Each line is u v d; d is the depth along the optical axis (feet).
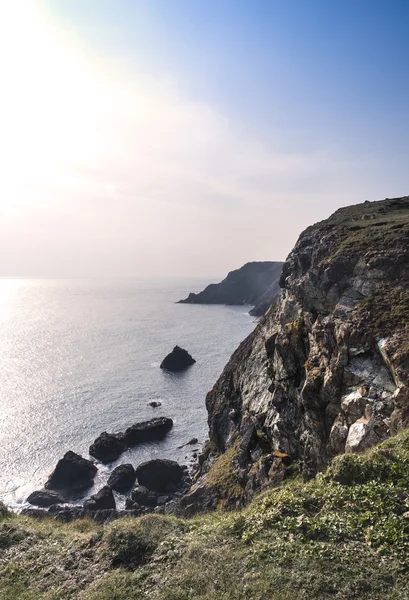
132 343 406.82
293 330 87.61
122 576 32.81
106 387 256.32
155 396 242.99
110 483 149.28
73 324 552.00
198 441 185.78
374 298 74.33
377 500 34.32
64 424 197.36
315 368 73.41
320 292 86.53
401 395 55.06
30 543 42.78
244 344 156.66
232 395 138.92
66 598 32.19
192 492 105.81
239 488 94.99
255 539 32.81
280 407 90.02
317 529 32.07
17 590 34.40
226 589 27.48
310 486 39.70
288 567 28.43
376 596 24.41
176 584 29.48
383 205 139.23
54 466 160.76
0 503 53.93
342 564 27.61
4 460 161.89
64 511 127.85
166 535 38.01
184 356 314.96
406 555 27.61
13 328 514.68
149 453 174.60
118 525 41.14
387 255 80.74
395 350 60.23
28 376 277.85
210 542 34.37
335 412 67.15
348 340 68.64
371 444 55.21
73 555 38.70
